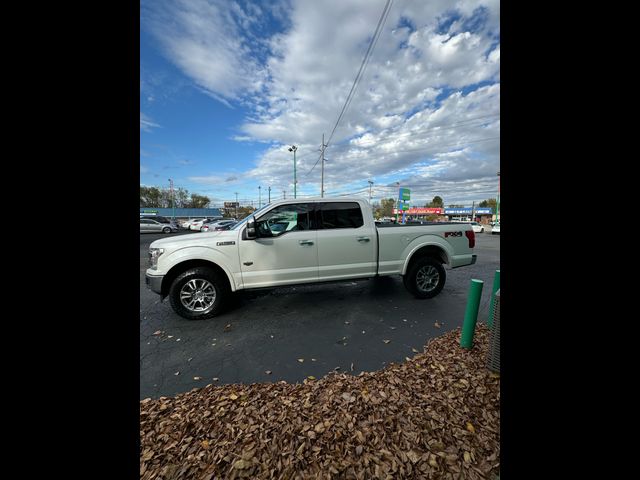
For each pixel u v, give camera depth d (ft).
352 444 5.62
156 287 12.61
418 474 4.94
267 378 8.32
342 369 8.73
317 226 14.28
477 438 5.73
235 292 13.71
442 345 10.22
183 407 6.93
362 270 14.65
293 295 16.92
